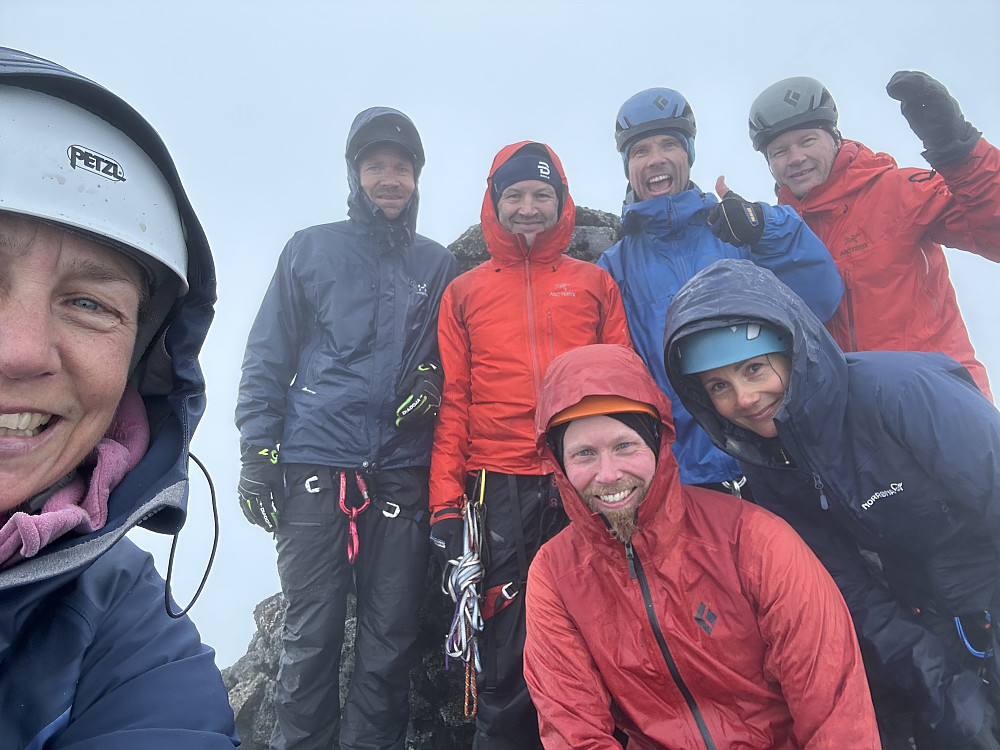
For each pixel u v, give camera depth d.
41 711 0.74
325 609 2.58
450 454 2.55
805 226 2.65
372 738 2.48
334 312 2.72
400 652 2.56
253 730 3.28
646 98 2.96
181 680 0.85
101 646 0.84
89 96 0.73
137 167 0.78
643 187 2.99
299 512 2.63
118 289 0.78
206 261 0.91
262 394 2.72
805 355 1.73
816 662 1.55
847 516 1.95
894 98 2.51
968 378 1.88
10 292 0.69
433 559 3.10
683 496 1.84
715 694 1.66
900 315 2.80
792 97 2.99
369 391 2.65
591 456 1.72
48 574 0.72
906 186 2.79
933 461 1.71
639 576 1.69
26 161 0.67
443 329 2.74
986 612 1.85
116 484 0.88
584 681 1.74
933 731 1.87
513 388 2.46
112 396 0.80
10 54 0.71
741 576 1.66
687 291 1.93
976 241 2.62
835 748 1.49
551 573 1.84
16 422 0.73
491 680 2.29
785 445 1.87
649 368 2.72
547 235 2.65
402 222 2.88
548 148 2.75
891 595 2.04
